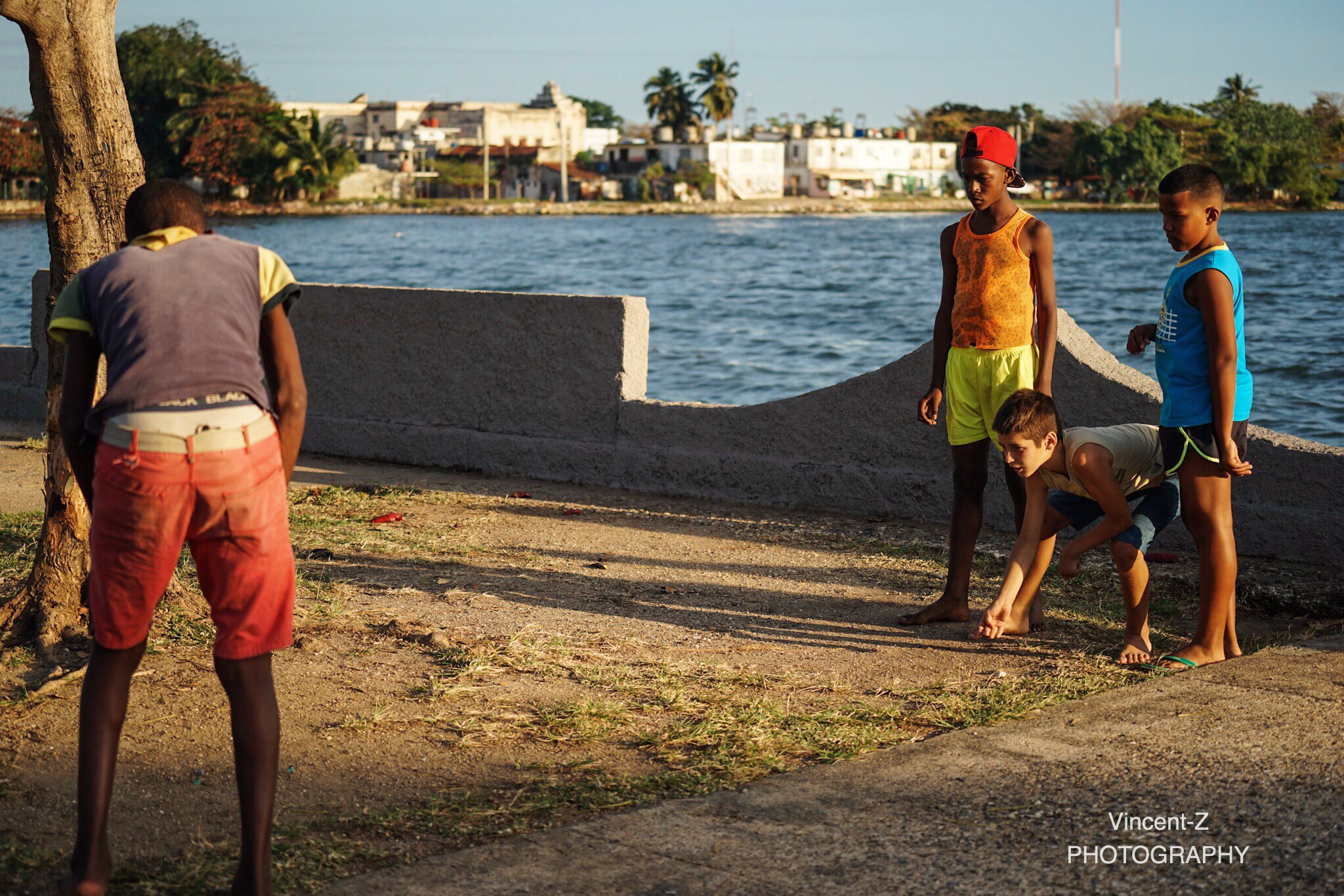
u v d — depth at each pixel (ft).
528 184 370.12
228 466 9.10
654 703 13.74
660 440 26.18
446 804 10.94
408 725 12.97
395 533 21.83
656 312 97.40
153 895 9.32
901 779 11.23
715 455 25.45
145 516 9.00
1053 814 10.32
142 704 13.47
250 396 9.28
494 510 24.09
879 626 16.80
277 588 9.45
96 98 15.20
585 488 26.66
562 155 346.74
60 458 15.52
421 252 179.42
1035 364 16.47
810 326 86.69
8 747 12.43
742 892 9.06
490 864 9.60
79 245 15.35
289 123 301.02
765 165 367.25
